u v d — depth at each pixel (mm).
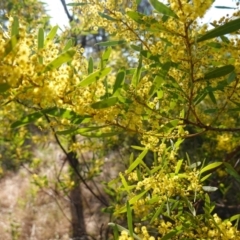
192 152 2189
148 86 859
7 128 2477
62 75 680
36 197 3473
